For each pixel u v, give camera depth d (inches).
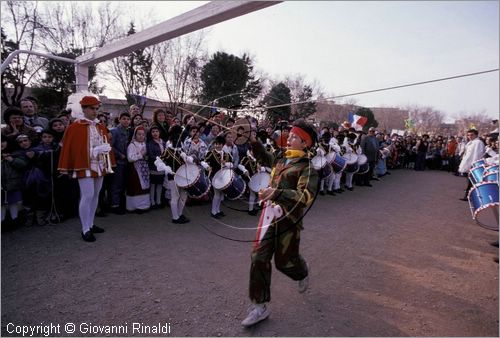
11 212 176.9
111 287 121.8
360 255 164.7
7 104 647.8
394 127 1412.4
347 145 347.9
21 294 114.6
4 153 170.2
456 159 579.2
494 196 162.6
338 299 120.9
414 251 174.2
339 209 261.9
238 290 123.7
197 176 186.7
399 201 309.4
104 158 171.6
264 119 205.5
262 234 102.0
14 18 628.1
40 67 670.5
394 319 110.0
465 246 185.5
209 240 174.4
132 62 645.9
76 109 215.2
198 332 98.8
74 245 158.6
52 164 185.6
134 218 205.6
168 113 271.6
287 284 130.6
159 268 138.7
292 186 101.5
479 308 118.8
